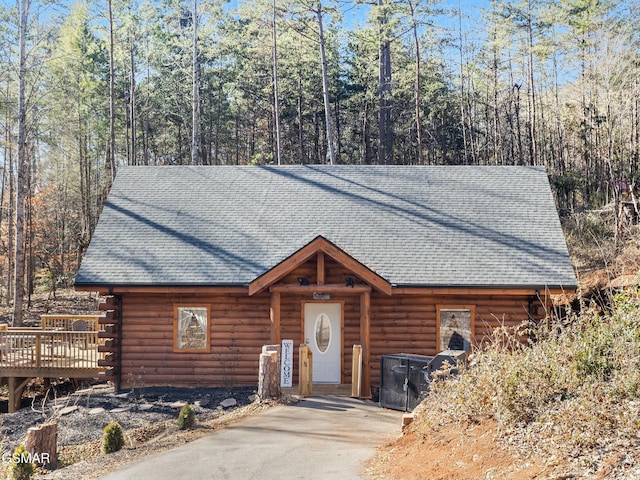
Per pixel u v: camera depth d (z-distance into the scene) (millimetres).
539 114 48844
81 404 17453
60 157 47344
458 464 8797
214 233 20578
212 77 51031
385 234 20266
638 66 33375
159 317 19281
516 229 20344
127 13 42188
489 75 45844
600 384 8906
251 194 22375
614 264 23219
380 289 18000
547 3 38438
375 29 38531
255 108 52219
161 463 10570
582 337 10047
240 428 13031
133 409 16672
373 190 22375
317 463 10070
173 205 21891
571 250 29547
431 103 48562
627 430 7684
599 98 34219
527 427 8914
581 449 7746
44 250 42062
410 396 14633
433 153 50031
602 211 32562
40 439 11773
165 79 50656
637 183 30859
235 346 19141
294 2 34062
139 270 19078
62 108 39594
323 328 19172
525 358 9859
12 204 38812
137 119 49625
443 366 12266
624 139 34781
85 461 11430
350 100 49594
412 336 18938
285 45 43969
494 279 18406
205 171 23688
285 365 18062
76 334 19594
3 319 33219
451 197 21891
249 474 9609
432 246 19734
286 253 19594
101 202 47344
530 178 22672
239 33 49750
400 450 10406
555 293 18188
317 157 51719
